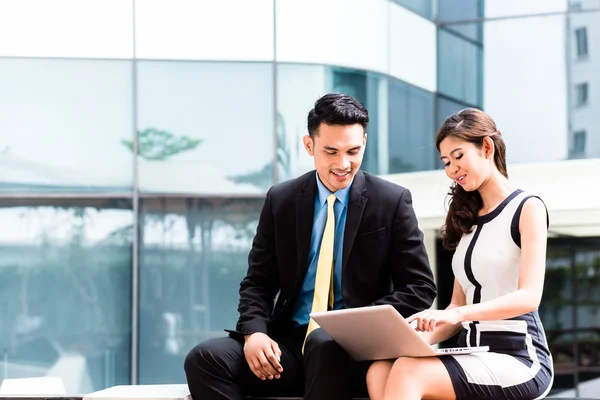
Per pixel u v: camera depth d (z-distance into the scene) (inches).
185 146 377.4
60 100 373.4
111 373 369.1
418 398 102.3
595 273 462.6
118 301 370.9
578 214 373.4
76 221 372.2
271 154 378.6
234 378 116.1
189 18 379.9
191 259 373.7
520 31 419.5
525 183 367.6
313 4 387.5
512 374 105.8
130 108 376.2
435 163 426.0
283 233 124.4
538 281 107.4
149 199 374.6
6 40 371.6
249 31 382.0
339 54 390.3
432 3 435.2
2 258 369.4
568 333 465.7
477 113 115.3
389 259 123.0
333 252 122.6
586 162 358.3
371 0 400.2
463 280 116.0
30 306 369.1
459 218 117.0
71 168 372.8
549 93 412.8
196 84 378.9
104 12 376.8
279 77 381.7
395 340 102.8
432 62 432.8
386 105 403.9
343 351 111.3
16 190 370.6
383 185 124.5
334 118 115.2
